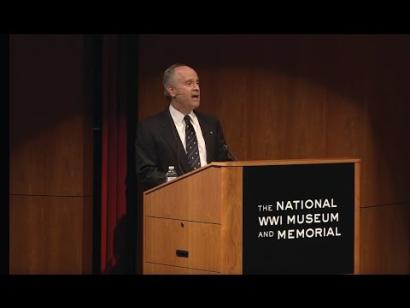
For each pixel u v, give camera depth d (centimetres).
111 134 1068
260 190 702
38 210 1091
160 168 843
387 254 1169
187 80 841
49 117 1083
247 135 1100
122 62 1066
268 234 705
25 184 1094
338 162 734
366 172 1145
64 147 1078
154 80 1076
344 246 739
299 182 716
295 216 715
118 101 1068
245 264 698
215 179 697
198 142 848
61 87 1077
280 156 1109
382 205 1162
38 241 1093
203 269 712
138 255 1077
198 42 1085
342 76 1126
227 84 1095
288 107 1108
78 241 1080
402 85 1166
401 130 1170
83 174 1075
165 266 745
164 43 1077
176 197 733
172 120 852
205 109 1093
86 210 1080
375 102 1147
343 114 1129
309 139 1116
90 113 1077
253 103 1099
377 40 1142
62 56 1074
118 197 1073
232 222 694
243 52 1095
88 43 1069
